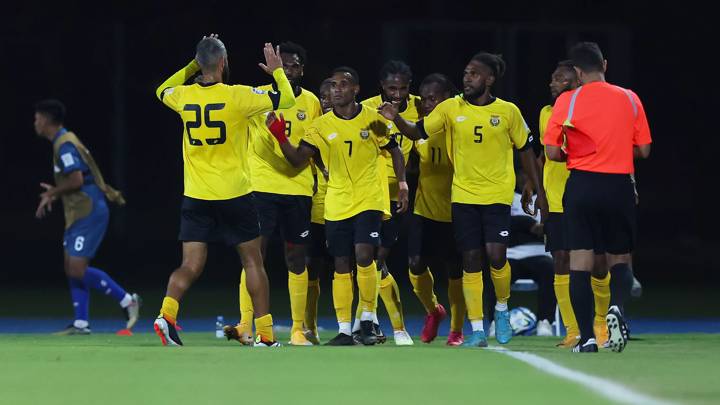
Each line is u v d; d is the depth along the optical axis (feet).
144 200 469.98
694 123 436.76
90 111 460.96
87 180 181.68
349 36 442.91
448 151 142.31
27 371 105.29
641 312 234.58
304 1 438.40
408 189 152.76
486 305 171.32
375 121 141.90
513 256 175.22
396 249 320.09
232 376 101.71
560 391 91.66
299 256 148.97
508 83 359.87
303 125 149.38
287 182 147.23
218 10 436.76
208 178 133.69
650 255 403.95
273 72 135.03
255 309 138.51
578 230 125.49
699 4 433.07
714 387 93.61
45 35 450.30
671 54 438.81
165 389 93.66
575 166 124.77
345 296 143.95
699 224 428.56
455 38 372.79
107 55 452.76
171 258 379.55
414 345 147.95
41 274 334.03
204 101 132.77
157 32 445.37
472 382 97.45
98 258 375.66
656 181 478.59
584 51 125.90
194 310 236.63
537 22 434.71
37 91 459.32
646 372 103.91
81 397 89.51
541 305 174.09
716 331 191.11
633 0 436.76
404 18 444.14
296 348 129.08
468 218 140.36
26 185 483.10
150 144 468.75
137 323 206.90
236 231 136.56
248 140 149.38
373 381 98.22
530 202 147.84
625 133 124.06
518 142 141.69
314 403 86.22
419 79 372.79
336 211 142.72
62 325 204.44
